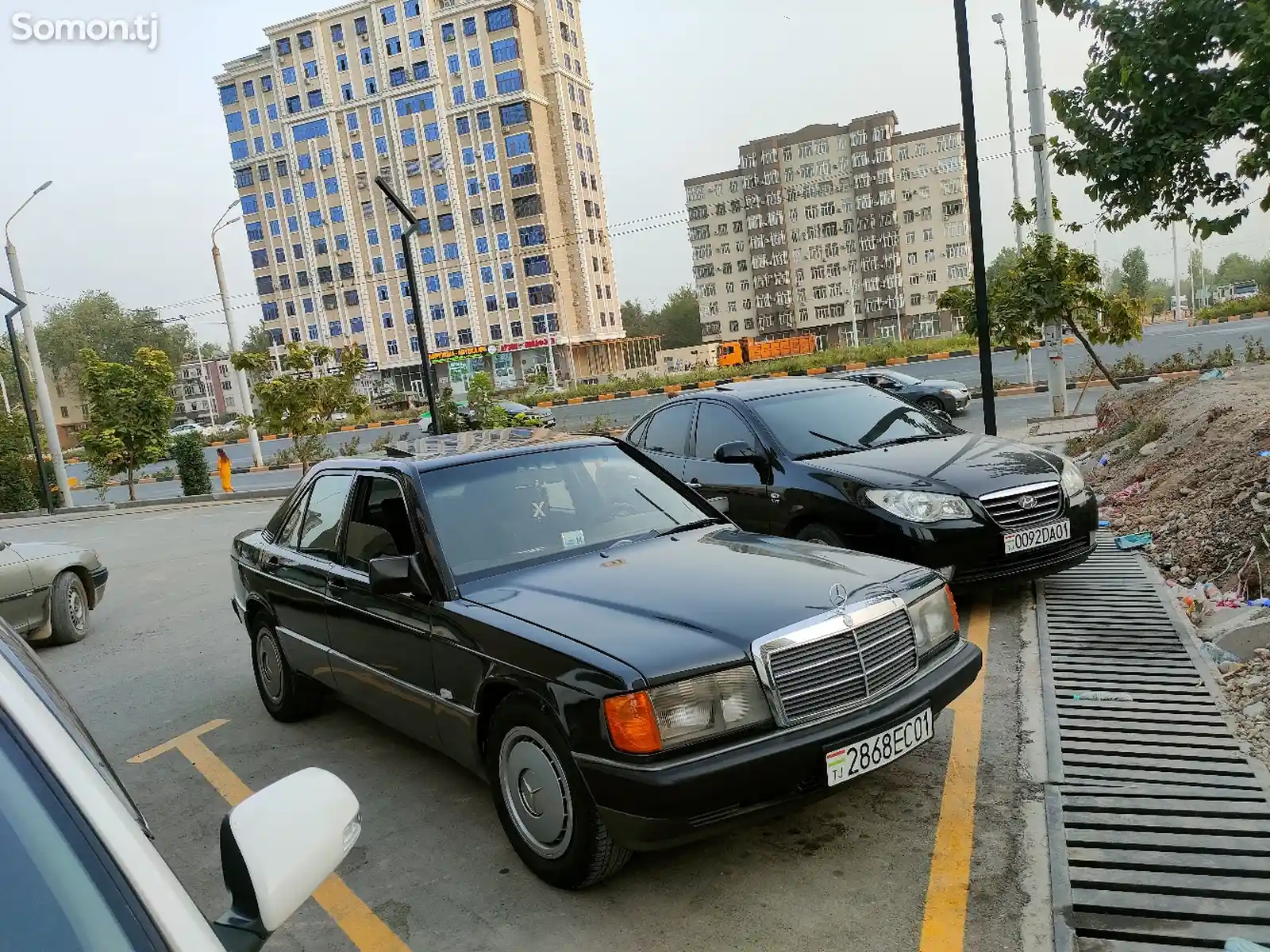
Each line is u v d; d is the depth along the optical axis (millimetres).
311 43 78688
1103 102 6145
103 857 1186
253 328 113938
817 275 100312
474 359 76812
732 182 104188
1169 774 3699
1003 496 5582
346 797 1516
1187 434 8844
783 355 60312
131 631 8703
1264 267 80812
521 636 3207
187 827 4281
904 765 3988
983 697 4621
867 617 3234
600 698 2885
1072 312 15320
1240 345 26531
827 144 97500
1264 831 3225
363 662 4281
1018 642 5352
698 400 7355
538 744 3217
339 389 21719
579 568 3783
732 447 6238
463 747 3645
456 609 3570
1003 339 15500
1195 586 5957
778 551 3875
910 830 3459
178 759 5105
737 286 106062
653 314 131750
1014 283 15016
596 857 3086
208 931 1220
